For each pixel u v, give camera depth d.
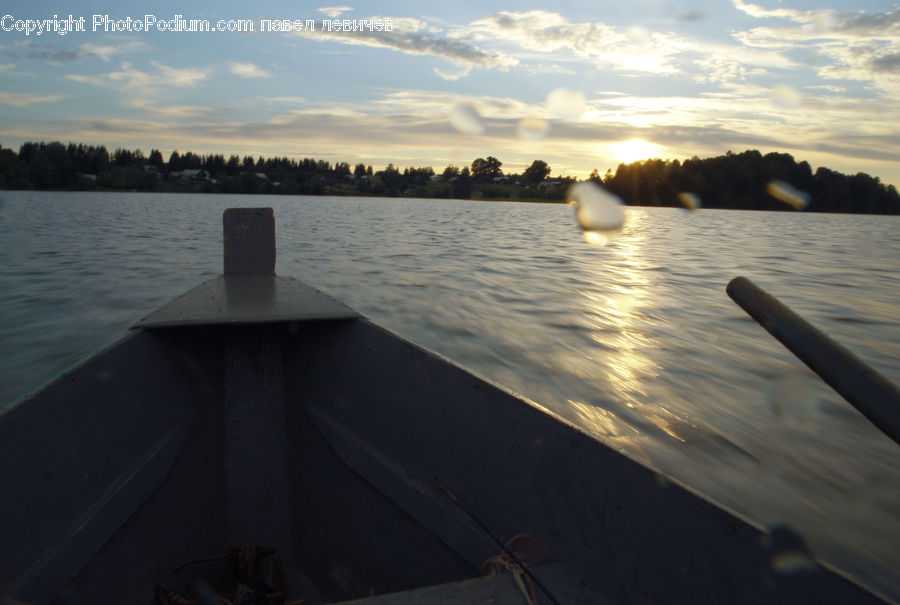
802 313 9.01
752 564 1.25
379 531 2.29
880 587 2.98
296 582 2.56
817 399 5.16
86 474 1.89
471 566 1.83
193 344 2.60
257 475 2.72
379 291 9.70
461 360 6.12
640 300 9.52
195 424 2.56
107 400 2.05
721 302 9.45
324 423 2.56
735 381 5.59
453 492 1.97
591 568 1.54
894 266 15.45
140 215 28.89
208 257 13.56
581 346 6.66
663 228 31.44
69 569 1.72
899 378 5.95
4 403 5.09
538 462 1.70
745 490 3.78
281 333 2.75
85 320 7.64
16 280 10.32
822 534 3.37
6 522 1.57
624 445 4.34
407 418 2.20
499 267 13.14
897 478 3.94
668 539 1.39
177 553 2.33
